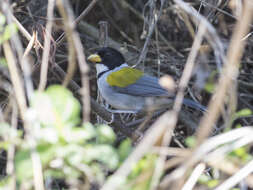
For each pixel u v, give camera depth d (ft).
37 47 28.53
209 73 35.96
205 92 41.22
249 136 16.11
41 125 15.58
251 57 45.75
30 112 14.99
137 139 32.40
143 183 15.20
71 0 49.42
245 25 15.24
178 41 49.67
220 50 18.08
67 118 14.96
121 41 51.60
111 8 51.08
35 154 14.88
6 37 17.79
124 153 15.66
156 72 45.50
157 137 15.23
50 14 21.27
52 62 29.17
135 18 51.96
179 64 45.03
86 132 15.07
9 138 16.42
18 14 39.47
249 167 16.37
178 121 44.62
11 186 16.55
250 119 41.22
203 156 16.85
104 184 16.74
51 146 14.93
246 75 46.47
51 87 15.38
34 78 29.53
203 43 36.50
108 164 15.47
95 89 47.85
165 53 48.34
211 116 15.44
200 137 15.56
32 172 15.31
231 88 18.66
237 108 44.55
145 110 37.40
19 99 17.66
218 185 17.60
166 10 48.91
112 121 32.68
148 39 40.70
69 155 15.23
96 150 15.24
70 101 15.11
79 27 48.29
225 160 16.98
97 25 50.98
